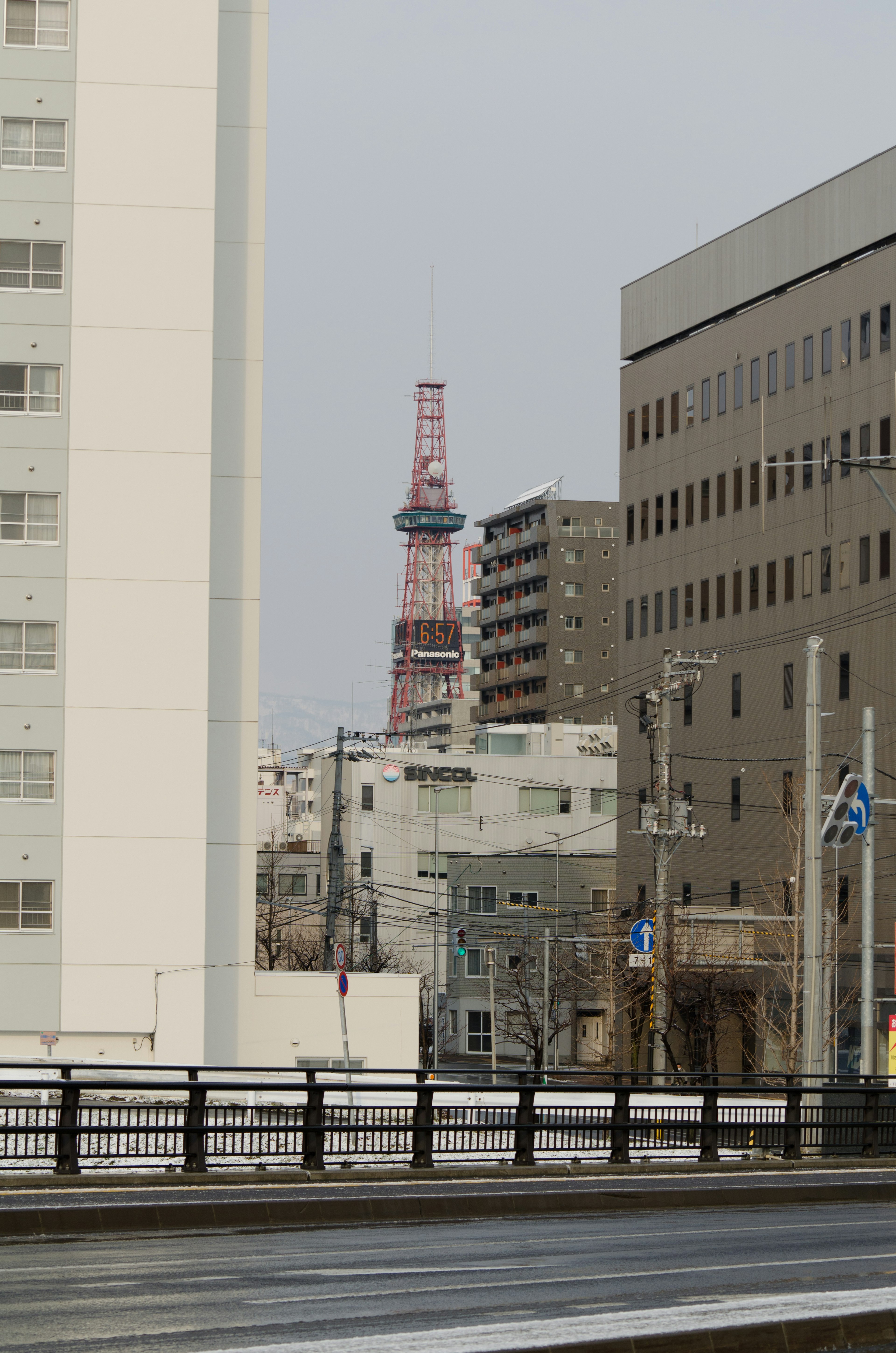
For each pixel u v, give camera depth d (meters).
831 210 90.06
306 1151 24.53
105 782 58.50
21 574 58.62
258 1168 24.33
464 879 118.75
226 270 63.12
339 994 52.03
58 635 58.69
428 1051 112.94
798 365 91.19
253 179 63.53
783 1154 29.83
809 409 90.06
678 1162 28.20
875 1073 37.62
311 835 189.75
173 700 59.03
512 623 189.25
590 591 180.75
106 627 58.81
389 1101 59.56
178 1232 19.66
